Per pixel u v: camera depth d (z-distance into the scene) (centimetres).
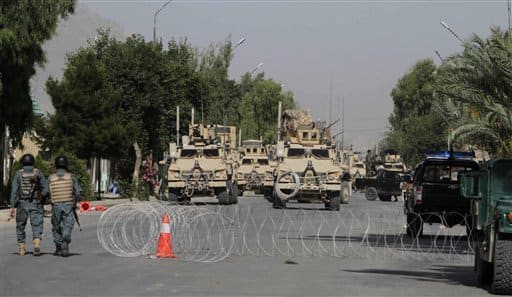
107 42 5188
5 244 1992
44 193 1728
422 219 2525
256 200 5500
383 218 3422
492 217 1334
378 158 7781
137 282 1372
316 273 1552
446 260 1880
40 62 3362
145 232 2253
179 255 1811
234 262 1706
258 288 1326
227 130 5359
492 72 2177
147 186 4688
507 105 2206
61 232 1739
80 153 4250
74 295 1219
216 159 4381
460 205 2456
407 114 10744
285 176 4022
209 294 1251
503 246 1291
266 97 10200
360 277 1505
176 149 4441
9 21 3139
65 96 4203
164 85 5200
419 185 2483
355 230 2748
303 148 4188
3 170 3547
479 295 1310
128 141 4347
